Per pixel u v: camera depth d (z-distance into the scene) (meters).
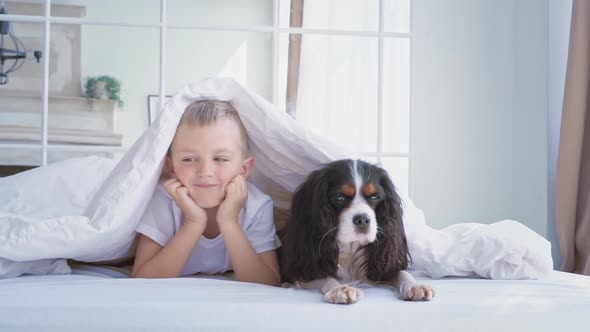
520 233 1.38
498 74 2.83
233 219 1.33
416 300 1.06
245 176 1.45
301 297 1.07
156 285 1.12
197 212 1.32
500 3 2.83
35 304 0.94
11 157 3.38
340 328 0.95
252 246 1.37
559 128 2.58
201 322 0.93
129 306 0.94
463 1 2.84
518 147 2.76
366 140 3.36
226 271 1.56
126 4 3.92
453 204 2.84
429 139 2.82
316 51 3.51
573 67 2.27
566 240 2.30
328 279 1.19
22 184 1.56
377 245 1.25
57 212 1.47
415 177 2.82
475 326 0.99
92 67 3.84
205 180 1.31
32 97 3.60
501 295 1.10
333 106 3.48
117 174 1.28
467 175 2.84
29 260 1.22
